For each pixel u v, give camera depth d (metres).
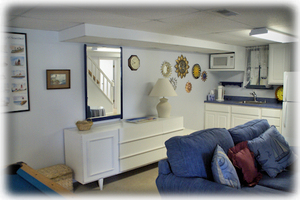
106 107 3.83
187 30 3.42
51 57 3.26
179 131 4.32
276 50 4.94
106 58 3.79
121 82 3.98
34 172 1.78
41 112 3.21
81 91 3.58
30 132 3.13
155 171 3.94
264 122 3.38
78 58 3.52
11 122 2.97
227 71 6.07
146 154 3.78
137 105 4.31
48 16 2.48
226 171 2.06
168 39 3.81
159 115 4.29
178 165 2.21
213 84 6.08
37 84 3.16
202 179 2.12
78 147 3.12
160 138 3.98
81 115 3.60
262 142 2.78
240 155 2.42
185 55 5.20
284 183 2.45
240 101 5.71
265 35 3.51
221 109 5.59
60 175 3.03
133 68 4.16
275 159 2.72
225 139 2.61
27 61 3.05
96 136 3.17
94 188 3.34
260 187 2.32
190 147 2.23
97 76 3.70
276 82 4.99
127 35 3.27
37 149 3.20
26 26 2.93
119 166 3.45
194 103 5.57
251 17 2.67
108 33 3.07
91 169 3.15
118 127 3.49
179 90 5.14
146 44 3.82
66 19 2.63
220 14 2.52
